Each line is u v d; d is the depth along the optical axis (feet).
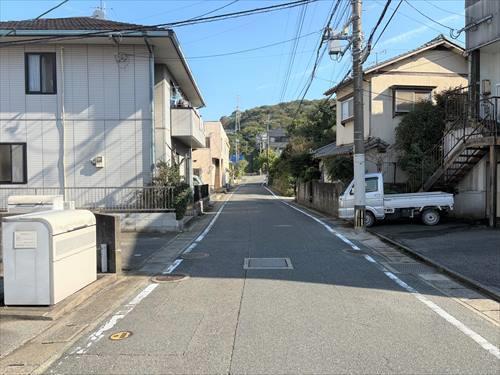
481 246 37.55
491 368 14.79
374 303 22.36
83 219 24.97
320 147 108.78
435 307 21.79
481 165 53.88
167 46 58.49
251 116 425.28
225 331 18.42
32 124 58.75
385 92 72.54
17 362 15.70
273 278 27.89
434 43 71.77
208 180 160.04
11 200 44.39
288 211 79.82
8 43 56.85
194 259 34.88
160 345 17.02
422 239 42.16
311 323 19.29
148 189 53.67
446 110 58.29
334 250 38.04
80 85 58.90
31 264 21.57
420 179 60.70
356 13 49.98
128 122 58.95
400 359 15.49
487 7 52.06
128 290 25.77
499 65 54.80
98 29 55.83
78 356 16.12
